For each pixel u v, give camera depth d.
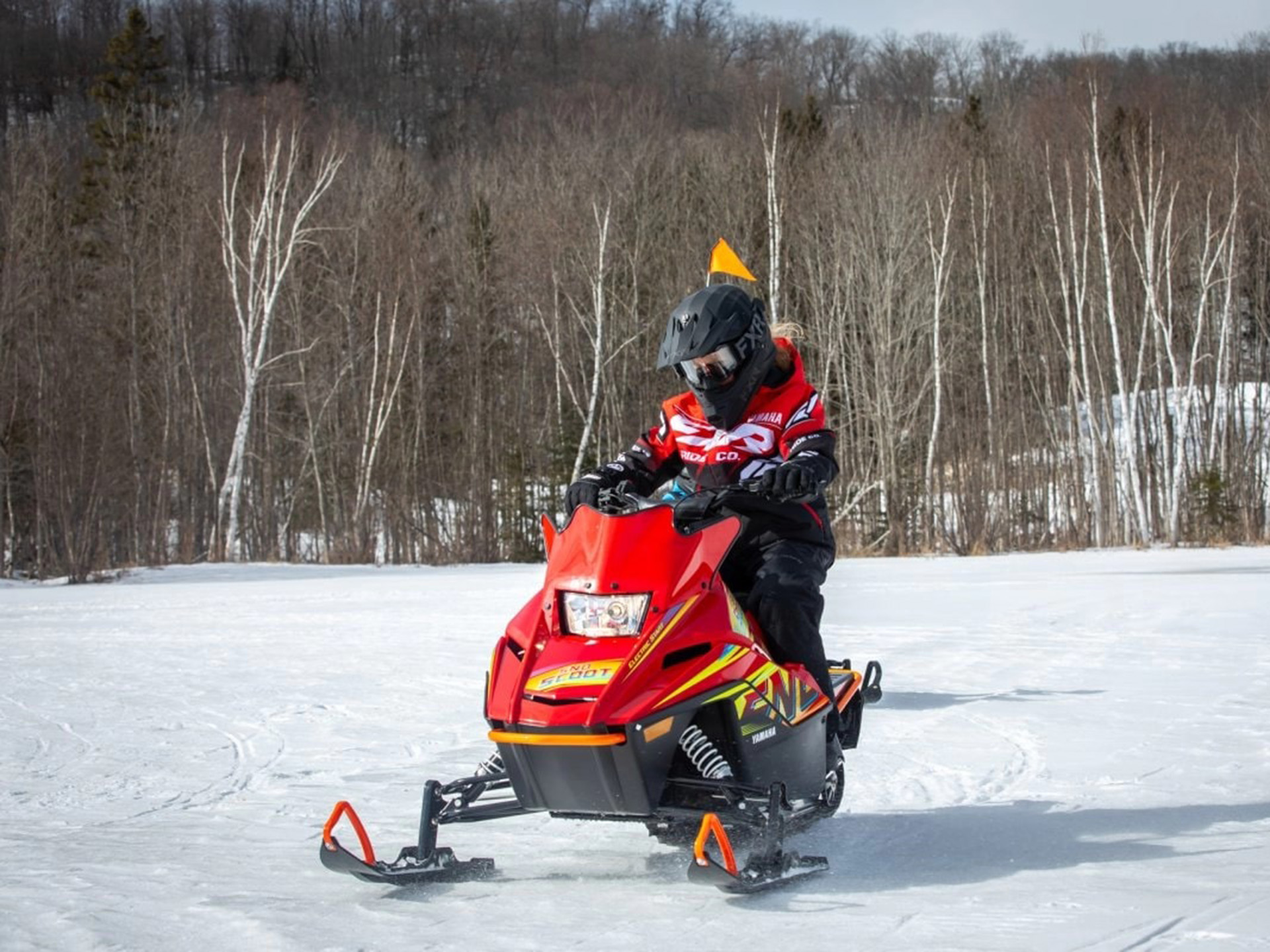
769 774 4.36
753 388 4.79
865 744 6.59
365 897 4.04
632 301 39.16
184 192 41.06
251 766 6.45
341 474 39.25
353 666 10.15
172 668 10.14
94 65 75.50
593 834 4.96
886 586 17.44
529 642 4.22
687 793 4.29
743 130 50.25
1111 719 7.06
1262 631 11.06
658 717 3.98
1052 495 37.91
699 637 4.17
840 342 36.94
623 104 53.38
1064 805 5.16
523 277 40.53
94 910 3.89
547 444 38.38
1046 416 37.06
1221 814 4.92
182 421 39.19
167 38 83.38
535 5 78.44
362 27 81.81
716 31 77.69
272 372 39.31
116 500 35.97
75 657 11.00
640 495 4.95
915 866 4.30
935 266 36.31
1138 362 35.72
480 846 4.80
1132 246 35.81
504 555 37.16
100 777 6.21
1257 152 39.22
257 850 4.76
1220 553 27.28
